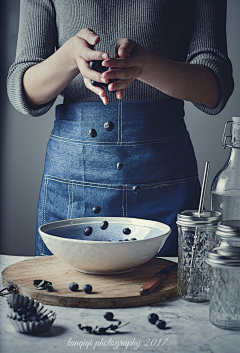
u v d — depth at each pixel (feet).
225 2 4.23
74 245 2.56
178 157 4.02
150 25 3.84
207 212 2.52
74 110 4.01
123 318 2.20
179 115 4.15
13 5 8.04
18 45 4.20
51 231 3.03
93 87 3.19
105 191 3.90
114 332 2.01
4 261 3.28
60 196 4.05
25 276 2.76
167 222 3.92
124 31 3.86
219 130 8.16
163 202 3.94
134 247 2.57
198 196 4.22
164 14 3.84
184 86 3.69
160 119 3.96
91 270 2.75
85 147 3.92
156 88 3.80
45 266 2.99
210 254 2.05
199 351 1.82
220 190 3.01
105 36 3.90
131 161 3.89
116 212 3.91
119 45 3.18
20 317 1.99
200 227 2.36
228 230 2.05
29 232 8.53
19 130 8.34
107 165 3.89
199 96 3.88
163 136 3.97
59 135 4.12
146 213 3.91
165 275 2.69
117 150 3.89
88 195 3.93
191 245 2.44
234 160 3.04
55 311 2.31
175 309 2.33
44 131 8.32
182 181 4.01
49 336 1.97
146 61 3.34
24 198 8.48
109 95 3.90
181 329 2.05
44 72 3.74
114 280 2.69
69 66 3.57
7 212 8.54
